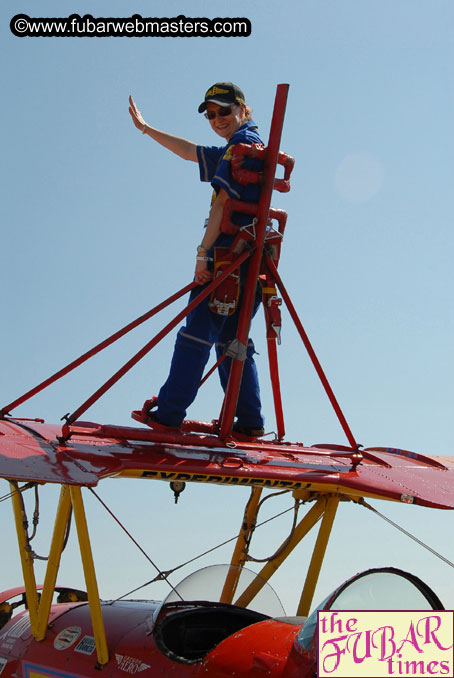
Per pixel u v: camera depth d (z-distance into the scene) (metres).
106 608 8.27
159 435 7.82
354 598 6.25
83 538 7.07
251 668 6.28
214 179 7.82
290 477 7.37
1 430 7.53
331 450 9.24
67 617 8.23
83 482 6.16
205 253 7.84
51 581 7.66
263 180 7.83
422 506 7.41
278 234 8.23
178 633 7.57
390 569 6.41
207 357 8.14
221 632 7.75
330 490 7.71
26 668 8.01
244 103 8.45
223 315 8.02
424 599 6.46
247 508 9.23
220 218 7.85
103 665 7.29
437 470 8.72
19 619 8.74
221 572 7.96
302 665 6.11
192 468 7.06
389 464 8.59
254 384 8.92
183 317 7.70
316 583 8.77
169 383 8.07
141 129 9.02
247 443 8.59
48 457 6.68
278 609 8.20
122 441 7.70
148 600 9.27
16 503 7.88
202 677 6.47
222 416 8.34
